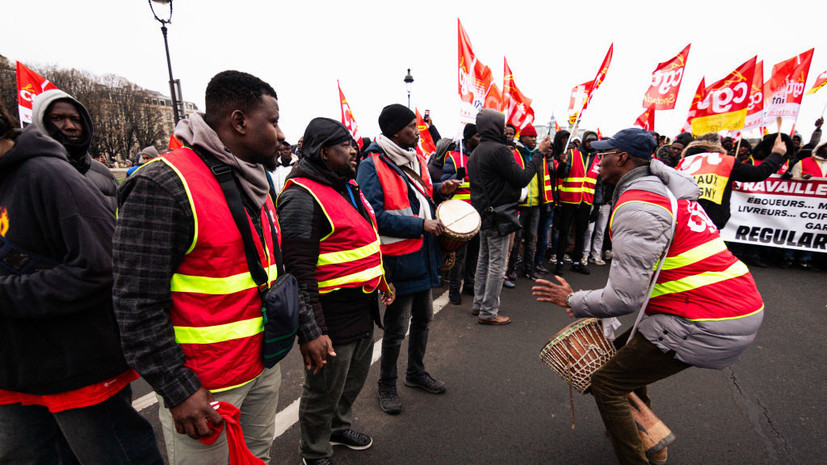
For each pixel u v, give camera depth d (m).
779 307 4.38
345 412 2.27
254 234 1.31
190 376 1.13
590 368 2.01
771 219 5.98
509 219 3.58
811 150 5.89
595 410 2.64
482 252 4.01
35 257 1.25
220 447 1.33
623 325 4.03
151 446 1.62
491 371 3.12
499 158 3.41
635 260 1.65
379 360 3.31
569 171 5.41
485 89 4.63
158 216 1.06
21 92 4.16
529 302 4.59
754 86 5.50
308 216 1.70
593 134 5.50
